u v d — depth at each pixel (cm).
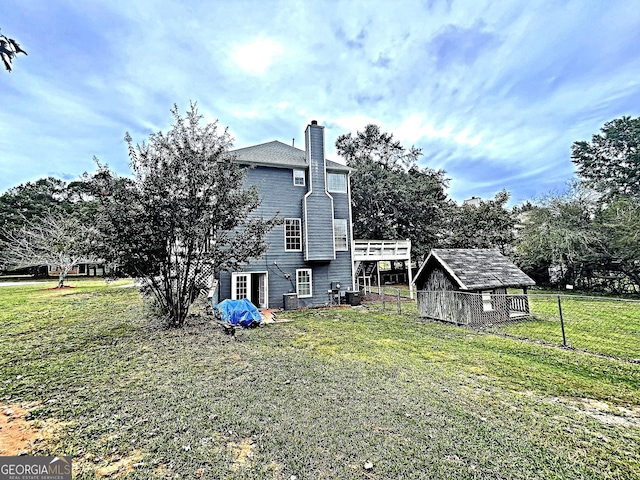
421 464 299
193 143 876
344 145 3125
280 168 1493
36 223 2591
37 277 3173
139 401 428
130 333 816
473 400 441
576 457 313
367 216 2631
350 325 1000
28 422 374
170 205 834
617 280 1889
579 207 2017
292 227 1491
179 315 902
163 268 884
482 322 1011
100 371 543
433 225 2733
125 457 310
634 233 1697
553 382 511
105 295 1602
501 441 338
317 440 337
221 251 918
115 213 791
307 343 759
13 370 546
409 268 1758
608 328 944
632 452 323
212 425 366
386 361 617
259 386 481
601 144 2461
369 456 310
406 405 420
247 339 789
